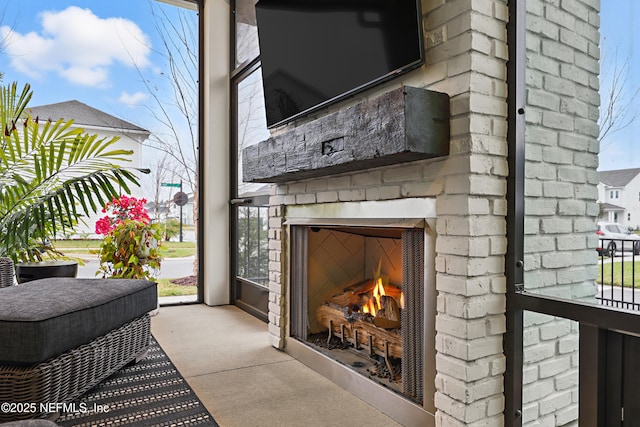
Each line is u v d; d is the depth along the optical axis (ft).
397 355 6.15
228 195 12.98
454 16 4.73
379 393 5.88
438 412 4.88
